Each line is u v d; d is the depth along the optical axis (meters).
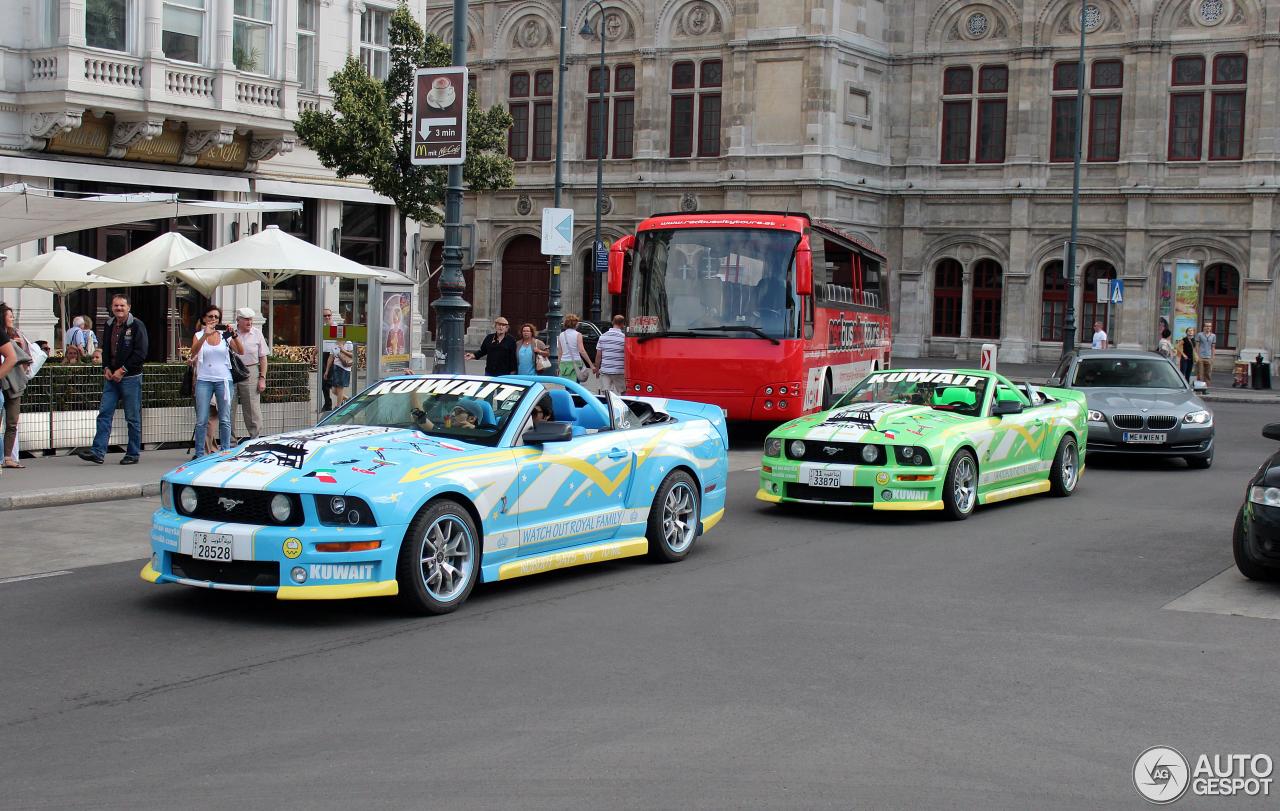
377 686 7.19
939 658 7.93
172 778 5.71
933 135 49.31
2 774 5.75
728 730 6.46
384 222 33.84
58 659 7.71
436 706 6.82
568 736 6.34
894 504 13.22
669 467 11.04
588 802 5.46
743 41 47.56
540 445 9.84
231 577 8.55
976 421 14.22
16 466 15.69
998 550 11.88
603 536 10.45
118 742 6.20
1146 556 11.62
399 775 5.76
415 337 32.16
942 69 49.25
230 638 8.26
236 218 29.19
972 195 48.62
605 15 45.81
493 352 21.39
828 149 46.53
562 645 8.13
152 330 27.95
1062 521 13.73
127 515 13.27
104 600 9.32
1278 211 44.34
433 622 8.73
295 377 19.75
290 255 19.00
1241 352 44.75
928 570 10.86
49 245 25.69
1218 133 45.44
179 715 6.64
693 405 12.25
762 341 20.59
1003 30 48.22
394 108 28.38
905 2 49.50
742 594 9.78
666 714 6.71
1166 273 45.59
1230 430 26.14
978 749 6.22
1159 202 46.06
